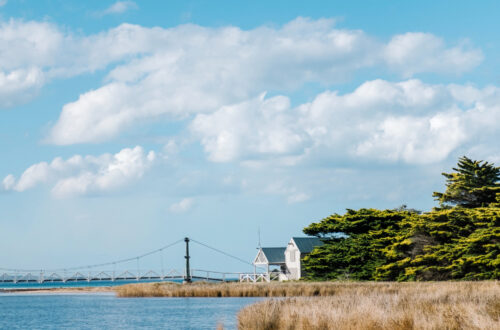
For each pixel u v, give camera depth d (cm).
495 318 2017
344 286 5591
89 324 3941
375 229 8038
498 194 6644
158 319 4038
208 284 8062
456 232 6750
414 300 2650
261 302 3225
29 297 9312
